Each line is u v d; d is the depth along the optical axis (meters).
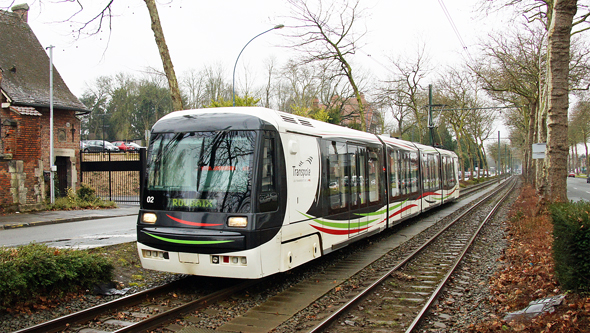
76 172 25.84
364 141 11.68
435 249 11.88
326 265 9.83
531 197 22.92
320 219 8.69
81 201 22.38
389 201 13.50
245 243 6.66
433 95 44.56
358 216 10.78
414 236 14.09
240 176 6.92
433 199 20.34
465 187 47.59
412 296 7.33
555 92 12.95
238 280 8.06
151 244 7.24
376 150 12.63
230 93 46.97
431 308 6.64
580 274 5.80
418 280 8.46
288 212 7.47
